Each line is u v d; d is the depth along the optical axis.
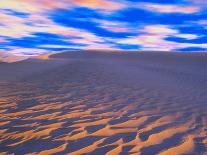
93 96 7.44
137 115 5.24
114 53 57.22
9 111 5.76
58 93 8.07
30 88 9.48
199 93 8.45
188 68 24.81
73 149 3.52
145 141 3.78
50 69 20.09
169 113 5.48
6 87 9.88
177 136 4.00
